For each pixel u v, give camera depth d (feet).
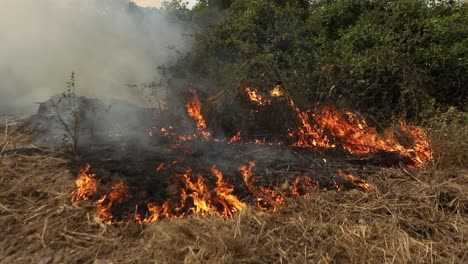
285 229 8.62
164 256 7.54
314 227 8.63
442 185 10.22
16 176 10.44
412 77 14.92
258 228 8.54
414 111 14.67
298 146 13.16
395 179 10.85
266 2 19.93
